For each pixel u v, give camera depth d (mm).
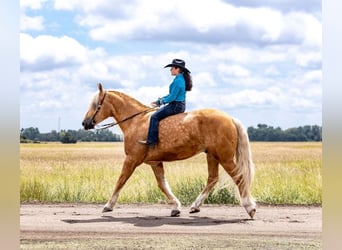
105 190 12656
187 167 12992
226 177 10234
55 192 12523
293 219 10242
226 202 11844
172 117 10055
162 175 10438
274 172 13273
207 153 10211
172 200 10398
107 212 10836
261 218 10289
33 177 13383
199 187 12039
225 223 9820
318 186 12477
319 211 11023
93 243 8406
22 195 12453
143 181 12609
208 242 8469
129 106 10391
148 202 12195
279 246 8367
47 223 9789
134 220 10047
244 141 9812
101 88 10469
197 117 9891
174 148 9938
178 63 10227
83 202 12219
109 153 20578
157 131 9961
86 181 13094
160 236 8836
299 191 12414
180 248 8156
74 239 8648
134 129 10211
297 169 13602
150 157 10156
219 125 9750
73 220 10031
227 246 8258
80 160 17766
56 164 15508
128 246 8227
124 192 12469
